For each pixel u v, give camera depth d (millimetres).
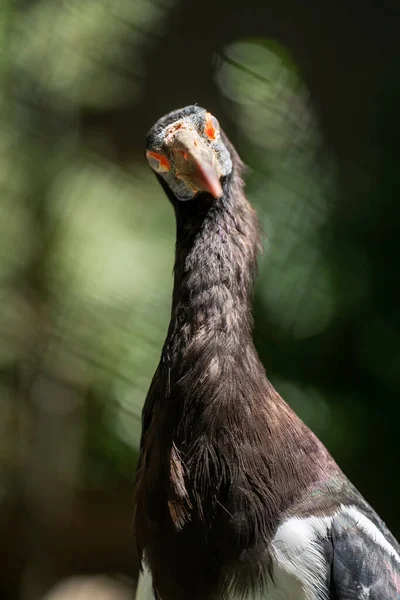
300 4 13102
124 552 13594
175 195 5109
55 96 12297
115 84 12641
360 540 4672
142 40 12594
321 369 12195
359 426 11812
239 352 4730
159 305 11789
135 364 11742
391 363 11859
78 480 12727
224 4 12867
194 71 12828
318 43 13219
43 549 13141
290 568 4441
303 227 11875
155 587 4695
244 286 4934
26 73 12117
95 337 11828
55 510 12984
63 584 13188
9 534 13203
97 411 12211
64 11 12164
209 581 4516
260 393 4719
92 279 11734
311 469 4730
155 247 12031
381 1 13219
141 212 12273
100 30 12359
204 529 4520
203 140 5098
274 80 12406
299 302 11773
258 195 11773
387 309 11984
